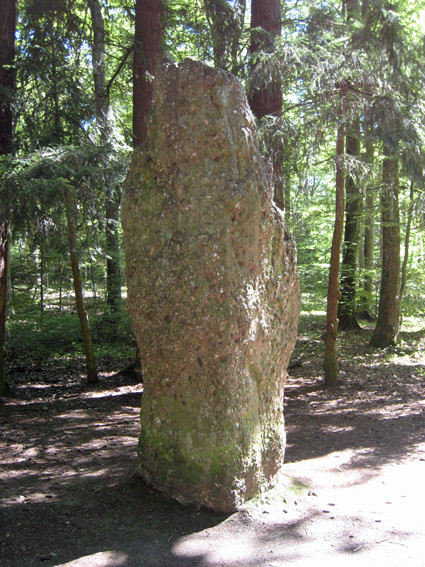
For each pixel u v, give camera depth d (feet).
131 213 13.12
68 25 32.65
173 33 38.50
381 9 25.26
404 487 14.51
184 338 12.24
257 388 13.23
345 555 10.52
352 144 44.50
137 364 33.60
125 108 46.96
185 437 12.51
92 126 31.07
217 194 12.07
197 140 12.31
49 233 27.07
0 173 23.48
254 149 12.78
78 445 19.20
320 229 54.19
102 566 10.12
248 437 12.53
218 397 12.14
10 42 28.76
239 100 12.68
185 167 12.41
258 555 10.52
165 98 12.76
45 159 23.99
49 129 29.99
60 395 28.89
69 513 12.40
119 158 26.68
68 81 30.73
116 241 43.78
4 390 28.37
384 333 42.27
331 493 13.89
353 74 26.68
